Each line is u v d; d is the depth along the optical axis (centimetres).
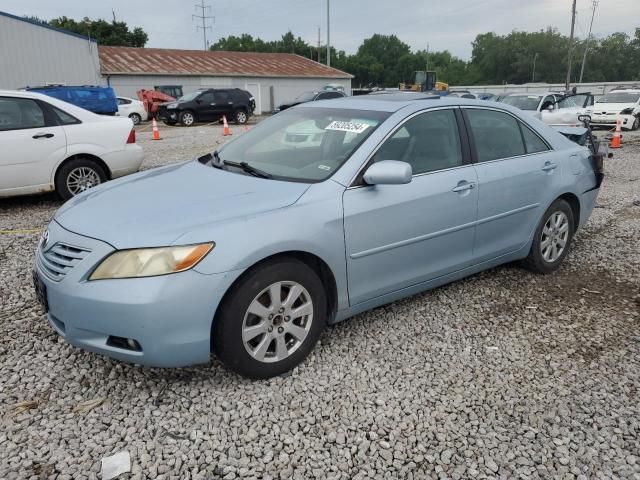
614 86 4562
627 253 544
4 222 648
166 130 2136
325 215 317
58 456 251
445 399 299
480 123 422
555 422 281
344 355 342
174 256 271
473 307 416
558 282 470
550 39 9650
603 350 354
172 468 245
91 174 747
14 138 680
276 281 300
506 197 423
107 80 3341
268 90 4062
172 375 317
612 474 246
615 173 1023
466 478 243
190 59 3950
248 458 252
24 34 2680
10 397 294
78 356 336
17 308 402
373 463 251
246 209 301
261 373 307
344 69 10350
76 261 282
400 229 353
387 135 358
